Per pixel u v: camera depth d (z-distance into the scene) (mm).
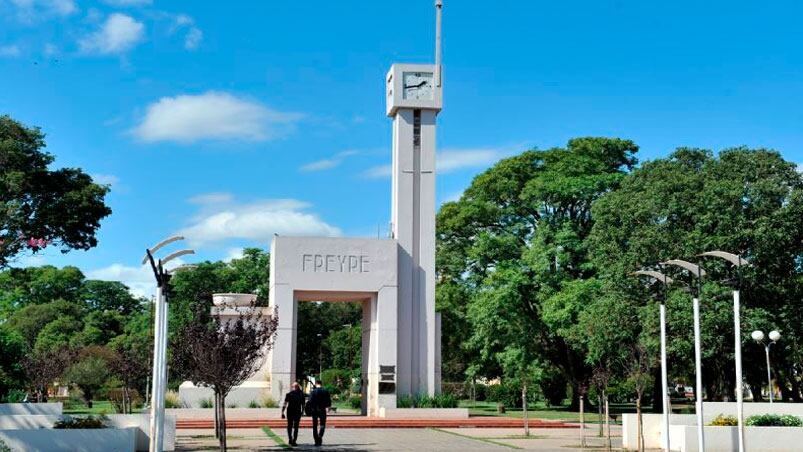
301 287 43062
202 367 23875
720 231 40688
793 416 27047
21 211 43344
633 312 43750
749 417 27250
